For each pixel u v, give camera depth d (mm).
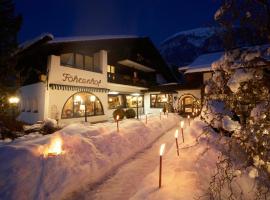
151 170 5527
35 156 4926
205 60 21859
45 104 12797
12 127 9281
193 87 19781
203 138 6738
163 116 16453
